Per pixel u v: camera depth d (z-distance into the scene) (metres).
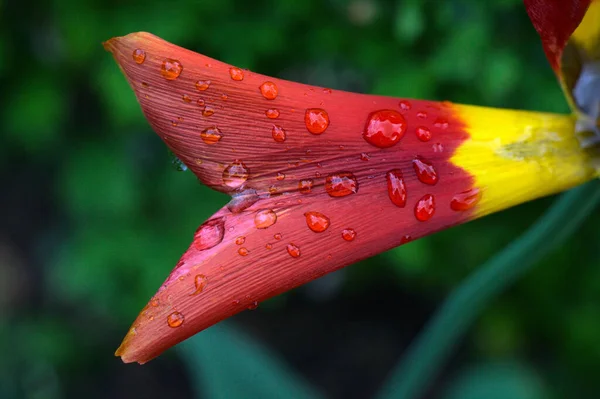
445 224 0.13
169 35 0.25
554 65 0.14
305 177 0.13
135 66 0.12
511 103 0.25
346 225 0.13
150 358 0.12
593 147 0.14
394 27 0.26
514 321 0.30
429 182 0.13
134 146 0.30
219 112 0.13
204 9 0.25
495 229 0.28
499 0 0.23
